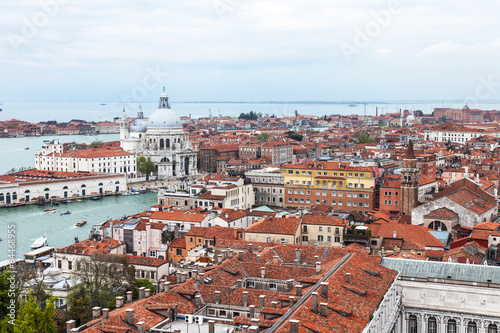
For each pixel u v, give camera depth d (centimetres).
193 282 12050
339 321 9512
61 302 16575
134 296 15412
